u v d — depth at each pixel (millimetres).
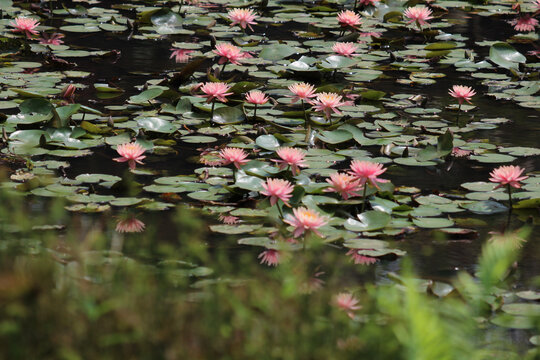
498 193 6754
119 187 6691
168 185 6758
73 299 4309
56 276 4590
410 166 7441
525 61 10914
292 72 10453
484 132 8430
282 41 11930
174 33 12297
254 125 8570
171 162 7391
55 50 11070
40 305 4176
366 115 8961
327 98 8055
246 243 5715
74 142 7754
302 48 11578
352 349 4016
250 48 11617
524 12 14328
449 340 3877
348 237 5887
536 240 5938
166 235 5816
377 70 10906
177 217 6168
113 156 7492
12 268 4566
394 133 8312
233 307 4297
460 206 6523
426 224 6059
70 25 12547
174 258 5340
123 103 9086
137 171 7117
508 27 13391
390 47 12086
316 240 5695
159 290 4500
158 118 8289
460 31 13102
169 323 4105
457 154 7746
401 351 4031
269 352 3922
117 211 6254
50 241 5383
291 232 5918
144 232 5844
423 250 5727
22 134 7809
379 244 5773
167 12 12945
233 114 8703
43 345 3887
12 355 3789
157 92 8969
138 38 12016
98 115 8617
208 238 5801
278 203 6316
